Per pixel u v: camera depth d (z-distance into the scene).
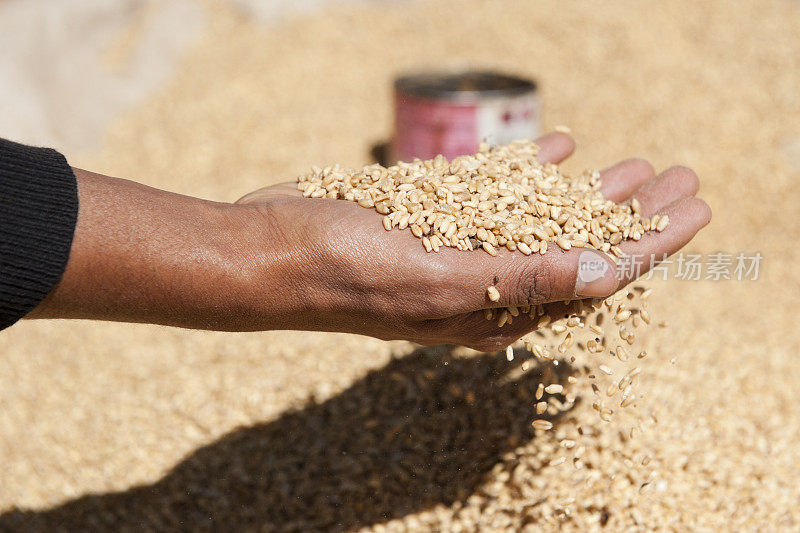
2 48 1.40
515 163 0.72
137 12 1.62
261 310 0.66
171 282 0.64
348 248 0.66
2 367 0.92
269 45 1.57
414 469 0.77
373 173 0.70
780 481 0.76
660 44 1.47
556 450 0.75
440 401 0.79
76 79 1.42
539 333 0.72
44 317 0.63
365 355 0.85
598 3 1.62
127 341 0.93
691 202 0.68
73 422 0.86
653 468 0.75
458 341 0.69
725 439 0.78
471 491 0.76
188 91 1.47
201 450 0.81
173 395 0.86
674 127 1.27
